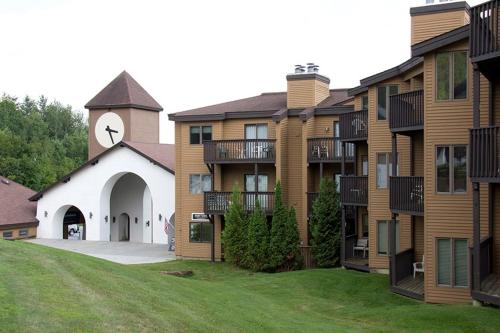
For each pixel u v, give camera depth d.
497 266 17.80
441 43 18.19
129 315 11.76
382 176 24.69
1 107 78.69
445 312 16.47
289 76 32.78
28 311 10.45
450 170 18.44
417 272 22.78
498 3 14.90
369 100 24.86
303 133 30.92
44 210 45.28
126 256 35.25
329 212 28.48
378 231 24.77
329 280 23.36
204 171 33.75
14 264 14.27
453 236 18.39
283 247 28.70
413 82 22.97
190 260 33.47
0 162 59.28
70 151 83.88
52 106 101.62
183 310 13.70
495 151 14.91
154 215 41.53
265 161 31.19
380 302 19.69
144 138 51.88
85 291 12.94
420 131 20.78
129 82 52.09
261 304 17.95
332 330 15.24
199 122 33.72
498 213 17.86
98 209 43.56
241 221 30.41
